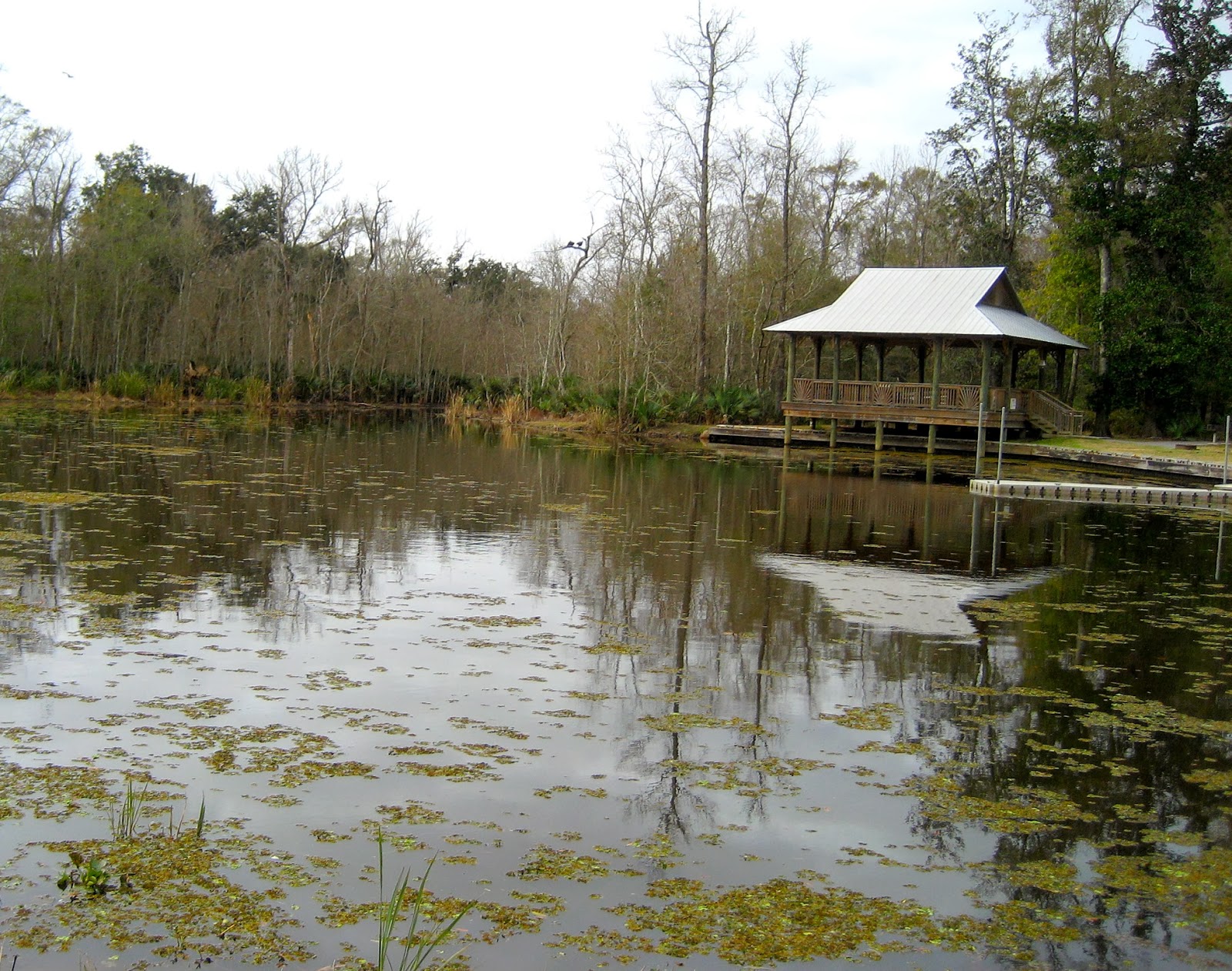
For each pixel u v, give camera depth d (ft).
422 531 48.73
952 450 105.19
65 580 35.68
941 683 28.86
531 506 59.11
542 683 27.43
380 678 27.20
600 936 15.89
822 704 26.78
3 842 17.88
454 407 149.38
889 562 45.96
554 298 159.33
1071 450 94.22
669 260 152.25
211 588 35.76
